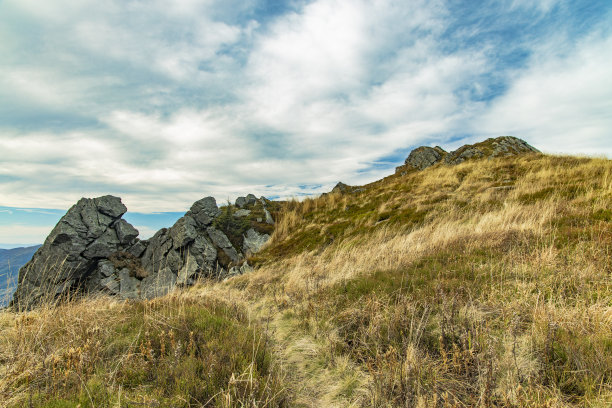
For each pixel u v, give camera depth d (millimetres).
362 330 4434
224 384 3090
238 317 6012
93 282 19688
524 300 4410
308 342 4648
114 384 3070
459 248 8070
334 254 12188
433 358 3582
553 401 2428
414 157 36688
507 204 12195
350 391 3379
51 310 4945
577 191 11523
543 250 6234
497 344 3514
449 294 5031
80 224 20531
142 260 21312
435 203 15938
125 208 23219
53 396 2805
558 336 3355
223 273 18000
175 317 4961
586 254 5770
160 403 2734
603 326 3402
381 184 30531
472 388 2918
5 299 5016
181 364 3438
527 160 20484
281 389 3100
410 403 2801
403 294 5539
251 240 21484
